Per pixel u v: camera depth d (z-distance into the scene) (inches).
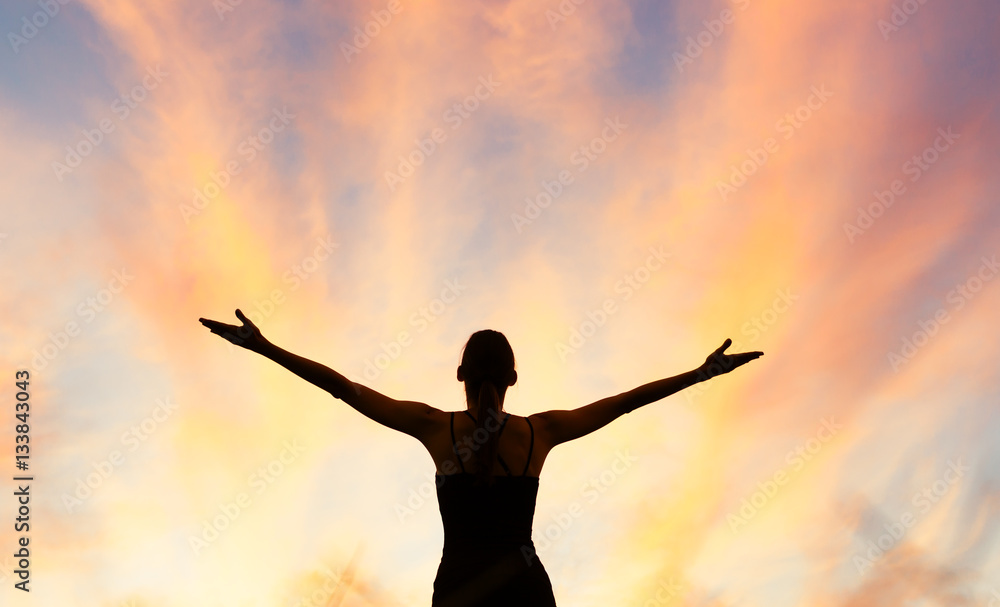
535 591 101.5
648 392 120.6
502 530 104.3
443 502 107.3
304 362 112.0
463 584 100.3
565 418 116.0
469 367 117.6
